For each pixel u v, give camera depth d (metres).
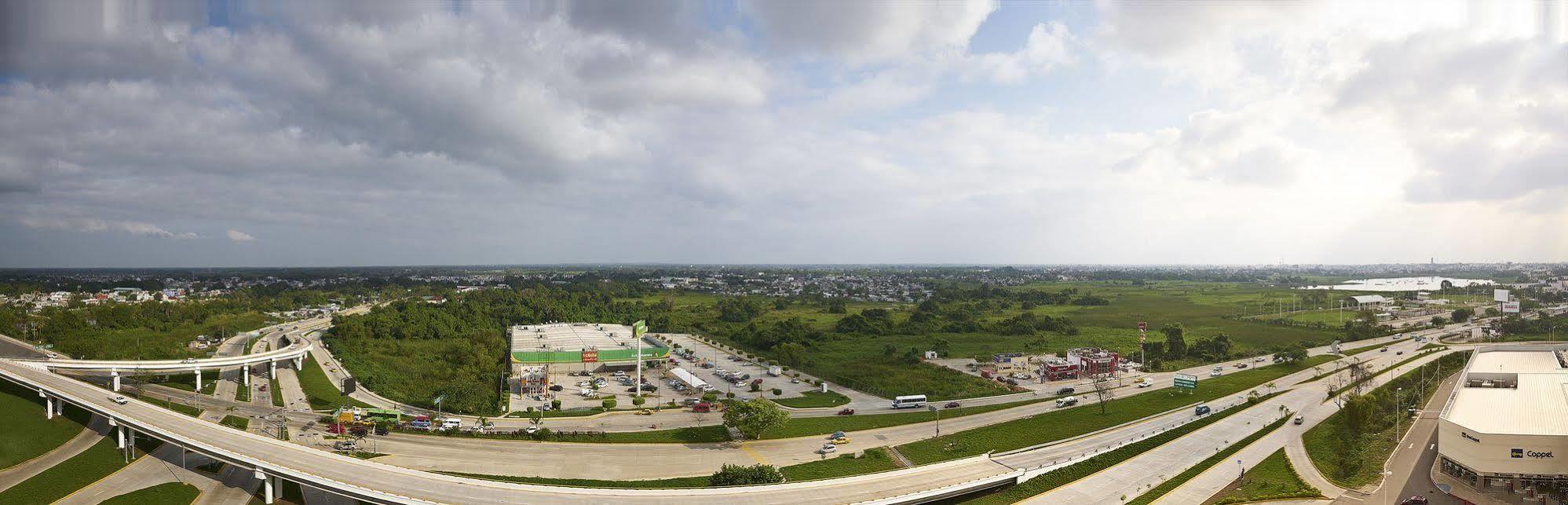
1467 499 105.25
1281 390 183.50
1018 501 108.50
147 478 111.81
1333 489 111.31
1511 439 105.81
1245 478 117.00
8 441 120.25
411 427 139.50
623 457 125.31
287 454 108.62
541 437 135.75
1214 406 168.38
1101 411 162.88
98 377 183.88
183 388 179.62
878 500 100.56
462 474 112.88
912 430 147.62
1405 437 134.50
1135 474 119.62
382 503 95.50
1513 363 176.38
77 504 101.75
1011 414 161.88
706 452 129.50
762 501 98.94
